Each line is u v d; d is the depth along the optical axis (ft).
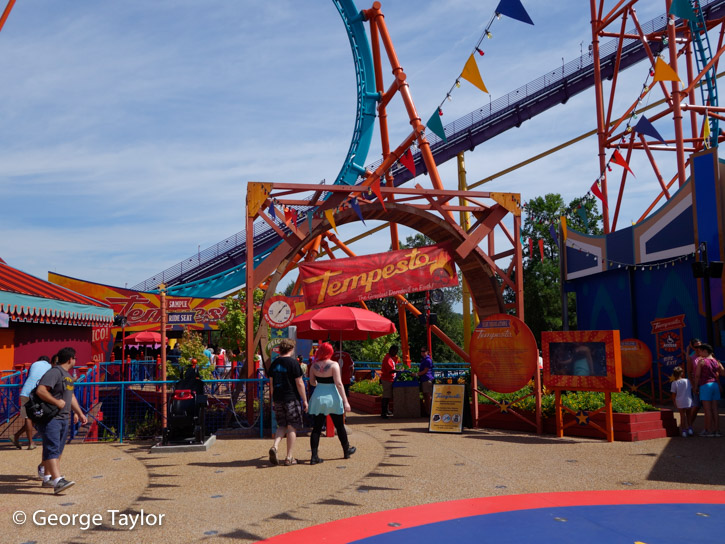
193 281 113.60
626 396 38.06
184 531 16.80
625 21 78.28
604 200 79.51
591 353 33.55
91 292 106.93
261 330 40.01
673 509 18.17
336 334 51.24
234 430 37.24
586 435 34.50
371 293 41.96
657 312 64.54
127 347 105.60
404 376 48.67
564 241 81.35
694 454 28.09
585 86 108.47
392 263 42.73
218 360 78.43
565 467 25.35
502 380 38.01
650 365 53.47
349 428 39.40
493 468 25.30
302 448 31.50
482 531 16.19
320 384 27.63
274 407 27.66
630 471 24.31
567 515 17.66
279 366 27.63
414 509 18.66
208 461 28.14
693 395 34.55
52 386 21.93
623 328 70.08
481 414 40.65
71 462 28.17
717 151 56.24
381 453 29.48
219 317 107.45
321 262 41.68
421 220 45.14
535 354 36.52
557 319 135.33
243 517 18.13
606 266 72.18
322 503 19.66
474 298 48.42
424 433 37.40
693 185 58.03
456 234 45.27
